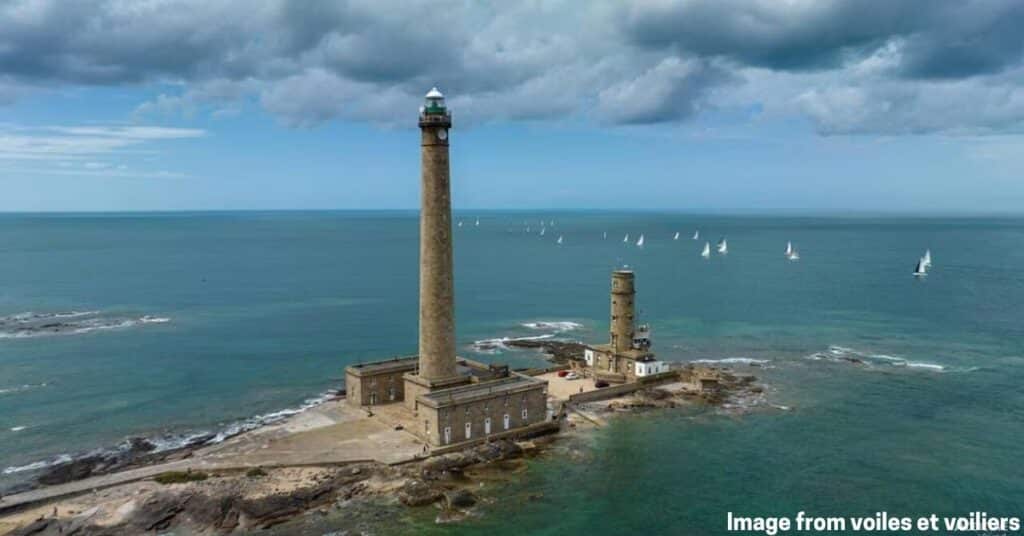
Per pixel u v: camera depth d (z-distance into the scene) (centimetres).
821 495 6850
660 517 6406
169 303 19662
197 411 9706
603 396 9881
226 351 13500
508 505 6575
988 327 15862
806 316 17400
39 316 17338
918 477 7244
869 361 12506
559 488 6956
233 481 6862
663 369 10712
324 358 12962
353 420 8606
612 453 7856
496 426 8156
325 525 6125
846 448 8031
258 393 10619
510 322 16862
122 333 15212
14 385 10950
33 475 7375
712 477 7250
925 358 12744
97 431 8838
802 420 9006
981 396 10112
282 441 7881
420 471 7144
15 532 5869
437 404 7612
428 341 8450
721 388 10362
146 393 10569
